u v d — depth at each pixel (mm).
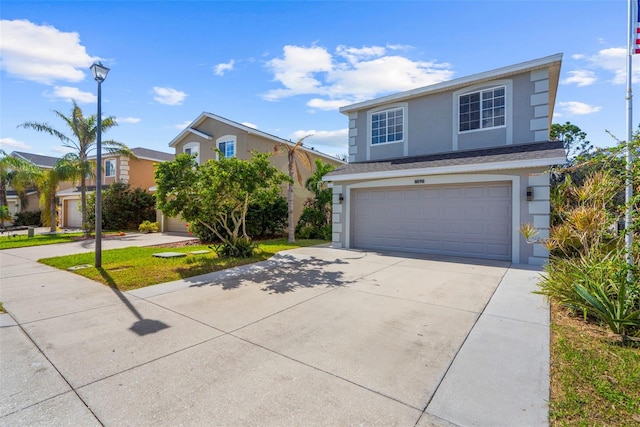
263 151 18328
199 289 6371
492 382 2975
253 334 4160
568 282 4965
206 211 9531
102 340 4008
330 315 4836
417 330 4234
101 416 2553
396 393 2826
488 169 8680
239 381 3049
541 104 9633
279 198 16906
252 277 7328
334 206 12297
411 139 12023
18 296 5980
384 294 5902
